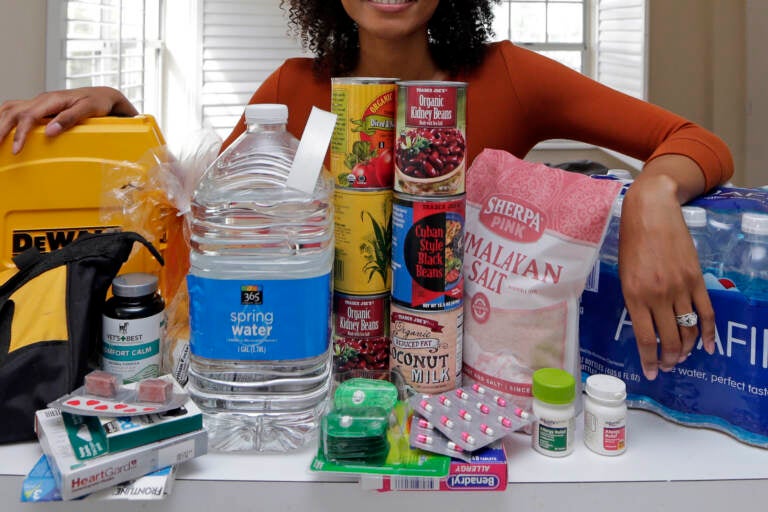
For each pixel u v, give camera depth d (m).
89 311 0.74
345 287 0.79
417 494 0.68
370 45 1.29
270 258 0.73
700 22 3.83
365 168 0.76
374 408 0.70
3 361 0.71
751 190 0.89
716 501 0.69
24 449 0.72
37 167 0.89
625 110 1.23
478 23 1.35
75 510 0.67
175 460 0.67
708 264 0.77
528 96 1.32
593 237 0.74
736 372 0.75
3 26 2.14
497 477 0.67
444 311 0.76
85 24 2.76
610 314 0.85
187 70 4.12
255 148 0.76
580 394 0.80
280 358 0.71
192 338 0.73
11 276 0.82
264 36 4.12
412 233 0.74
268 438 0.73
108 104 1.01
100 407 0.66
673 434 0.78
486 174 0.82
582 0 4.29
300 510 0.69
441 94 0.71
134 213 0.88
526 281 0.76
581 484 0.68
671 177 0.83
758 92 3.72
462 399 0.75
